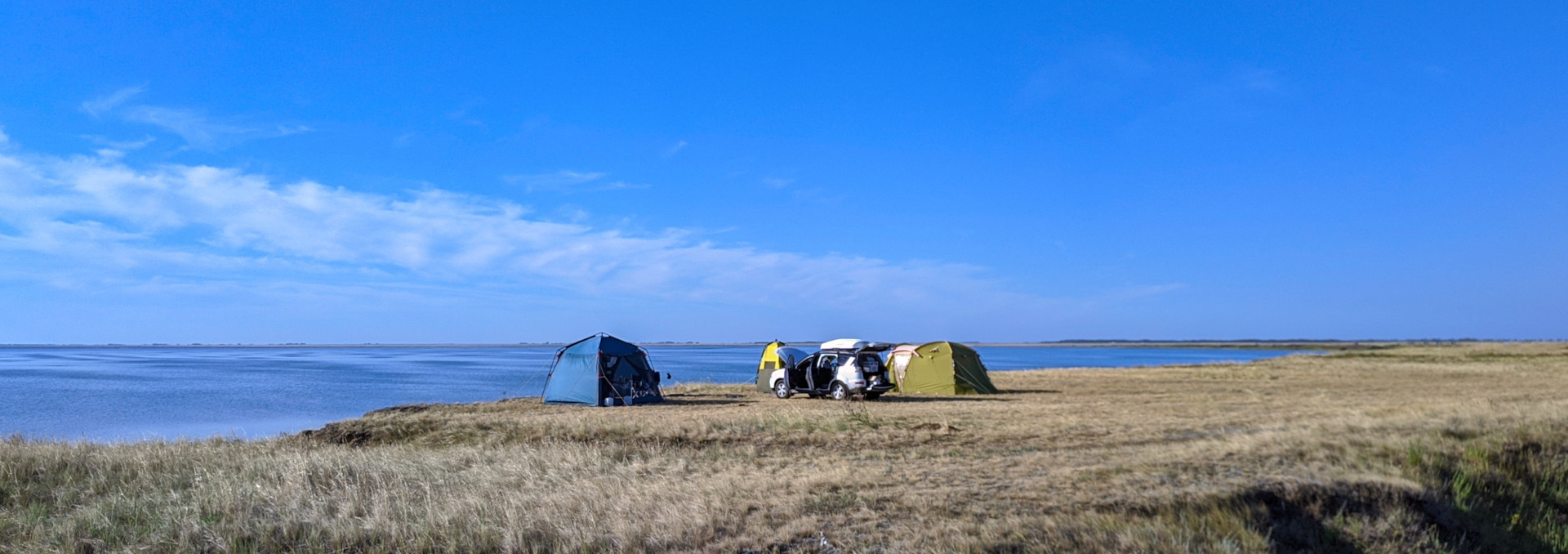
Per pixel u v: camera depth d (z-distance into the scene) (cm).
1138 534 795
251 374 7181
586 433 1593
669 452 1366
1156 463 1094
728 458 1280
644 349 2541
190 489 1070
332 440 1670
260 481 1061
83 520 939
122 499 1027
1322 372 4394
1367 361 5669
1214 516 862
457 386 5175
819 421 1648
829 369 2603
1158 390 2920
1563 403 1830
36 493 1095
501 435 1633
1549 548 981
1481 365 5022
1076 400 2350
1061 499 913
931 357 2792
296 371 7950
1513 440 1288
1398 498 968
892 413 1844
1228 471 1047
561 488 1037
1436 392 2728
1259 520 882
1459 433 1336
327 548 830
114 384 5538
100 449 1388
